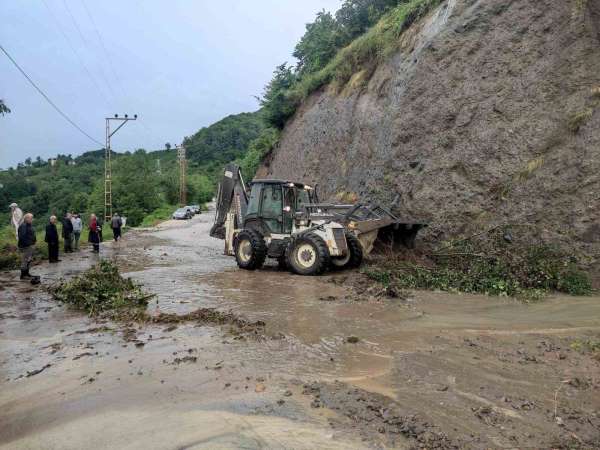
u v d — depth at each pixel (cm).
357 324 645
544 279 891
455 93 1243
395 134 1350
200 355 521
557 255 946
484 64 1214
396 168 1323
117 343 578
